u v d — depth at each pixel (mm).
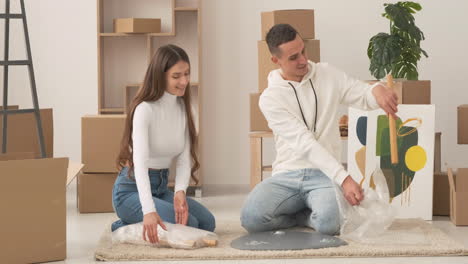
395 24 4719
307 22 4836
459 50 5406
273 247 3369
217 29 5512
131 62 5555
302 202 3795
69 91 5566
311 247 3359
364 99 3662
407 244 3406
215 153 5594
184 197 3561
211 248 3404
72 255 3426
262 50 4871
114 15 5516
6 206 3164
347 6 5430
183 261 3229
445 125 5434
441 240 3502
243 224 3762
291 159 3770
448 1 5387
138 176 3391
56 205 3303
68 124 5594
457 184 4094
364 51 5441
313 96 3697
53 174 3281
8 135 4633
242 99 5551
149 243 3457
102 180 4605
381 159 4273
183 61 3508
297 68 3645
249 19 5492
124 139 3562
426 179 4234
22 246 3215
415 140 4242
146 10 5531
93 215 4523
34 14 5512
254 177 4891
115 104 5574
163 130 3543
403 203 4234
